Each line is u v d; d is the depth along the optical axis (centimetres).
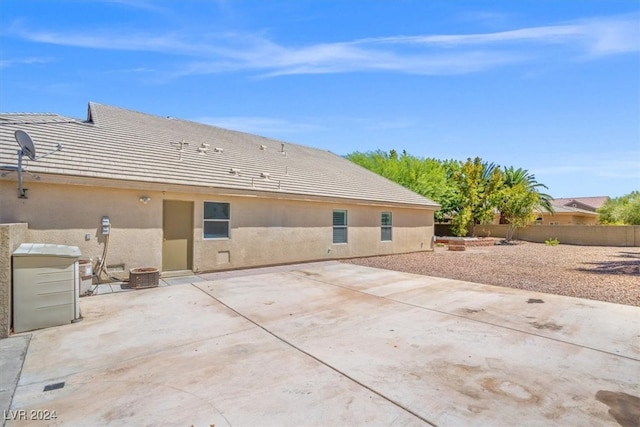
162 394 338
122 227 895
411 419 294
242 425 287
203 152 1281
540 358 422
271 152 1683
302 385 355
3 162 748
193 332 523
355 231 1527
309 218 1343
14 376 378
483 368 394
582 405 316
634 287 851
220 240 1084
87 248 842
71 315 566
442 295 769
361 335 507
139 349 456
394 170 2847
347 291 809
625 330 525
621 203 3086
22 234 668
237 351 448
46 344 473
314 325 557
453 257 1591
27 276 529
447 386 353
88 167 857
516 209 2512
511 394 336
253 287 849
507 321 574
